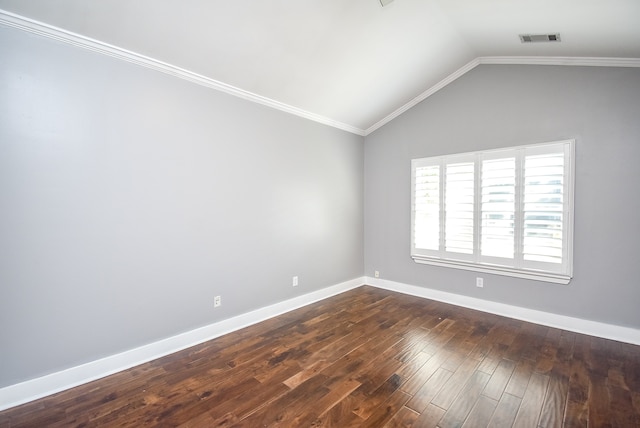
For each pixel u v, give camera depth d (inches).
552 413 70.7
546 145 120.1
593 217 111.7
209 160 111.2
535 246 122.3
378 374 87.5
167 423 68.1
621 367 89.8
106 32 83.0
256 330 119.6
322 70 120.6
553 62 118.8
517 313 129.4
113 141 88.9
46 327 78.7
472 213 139.5
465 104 142.7
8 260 73.5
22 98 74.8
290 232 142.0
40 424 67.8
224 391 79.9
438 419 68.9
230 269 118.5
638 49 96.9
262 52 103.9
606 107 109.1
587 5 78.4
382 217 176.7
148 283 96.7
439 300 154.0
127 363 92.1
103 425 67.5
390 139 171.5
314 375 87.1
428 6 99.9
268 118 131.5
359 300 155.6
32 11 73.2
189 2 80.5
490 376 86.0
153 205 97.3
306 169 149.6
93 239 86.0
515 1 86.1
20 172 74.8
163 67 97.7
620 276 107.4
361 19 100.1
